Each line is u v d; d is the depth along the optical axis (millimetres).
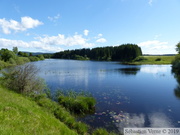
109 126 9148
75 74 35000
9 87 11859
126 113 11391
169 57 96375
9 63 54438
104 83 24109
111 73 37062
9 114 5551
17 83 11758
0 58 59156
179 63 40344
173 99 15297
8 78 12188
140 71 41531
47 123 6273
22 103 7855
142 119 10289
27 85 11867
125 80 27125
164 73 37031
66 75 33281
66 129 6719
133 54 105875
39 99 11516
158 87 21266
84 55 169250
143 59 94000
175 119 10336
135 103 13867
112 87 21109
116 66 60469
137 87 21156
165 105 13383
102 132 7930
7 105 6367
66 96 14125
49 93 15531
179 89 19875
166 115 11062
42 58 136375
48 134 5312
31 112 6676
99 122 9688
